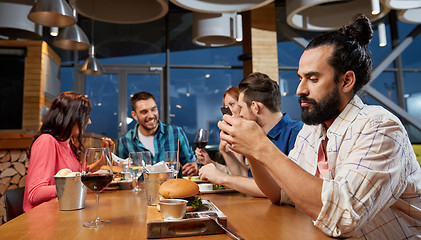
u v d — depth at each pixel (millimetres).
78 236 786
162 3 4391
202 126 6656
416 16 5395
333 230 780
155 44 6719
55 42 4023
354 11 5258
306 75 1015
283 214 1007
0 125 5332
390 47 6836
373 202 817
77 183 1102
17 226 889
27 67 5449
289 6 4883
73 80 6348
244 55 5848
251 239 750
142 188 1644
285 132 1755
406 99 6770
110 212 1054
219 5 4461
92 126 6266
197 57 6801
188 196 914
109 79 6453
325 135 1181
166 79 6582
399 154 890
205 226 801
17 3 4422
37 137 1713
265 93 1832
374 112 977
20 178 3955
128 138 2900
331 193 787
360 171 832
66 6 3268
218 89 6785
